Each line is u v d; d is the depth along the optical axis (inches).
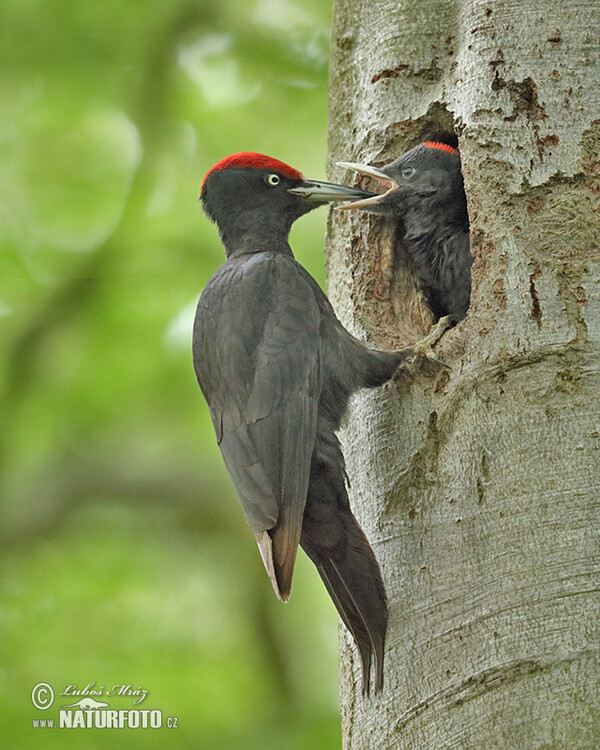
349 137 421.7
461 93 372.2
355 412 369.7
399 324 407.8
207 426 697.6
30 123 687.7
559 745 282.4
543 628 295.3
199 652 634.8
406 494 336.8
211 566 688.4
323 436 365.4
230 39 683.4
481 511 317.4
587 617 292.7
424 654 312.3
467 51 372.8
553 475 311.3
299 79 682.2
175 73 681.0
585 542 301.1
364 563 337.1
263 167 436.5
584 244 338.6
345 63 425.1
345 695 346.0
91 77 677.9
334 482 357.1
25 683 593.6
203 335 386.6
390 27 405.7
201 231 678.5
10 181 690.2
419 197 409.1
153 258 679.1
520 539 307.7
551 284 334.3
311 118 683.4
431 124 401.4
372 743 318.3
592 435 313.0
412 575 324.5
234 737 550.6
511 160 353.1
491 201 352.2
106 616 650.2
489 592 306.7
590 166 347.3
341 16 428.8
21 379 678.5
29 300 683.4
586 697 284.8
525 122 355.3
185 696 589.9
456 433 331.9
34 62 674.2
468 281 417.1
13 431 682.2
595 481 307.4
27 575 668.1
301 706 587.5
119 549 685.9
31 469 696.4
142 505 700.0
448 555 319.0
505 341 332.2
